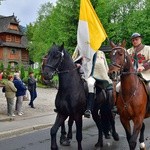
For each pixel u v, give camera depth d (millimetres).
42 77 7121
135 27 41188
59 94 7441
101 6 37531
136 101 6836
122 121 7125
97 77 8109
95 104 8219
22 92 14578
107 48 10289
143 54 7426
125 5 46000
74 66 7547
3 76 28547
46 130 11891
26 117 14078
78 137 7516
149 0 43469
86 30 8250
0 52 64438
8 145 9320
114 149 8461
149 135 10219
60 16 39250
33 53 65688
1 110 15656
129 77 6867
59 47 7152
